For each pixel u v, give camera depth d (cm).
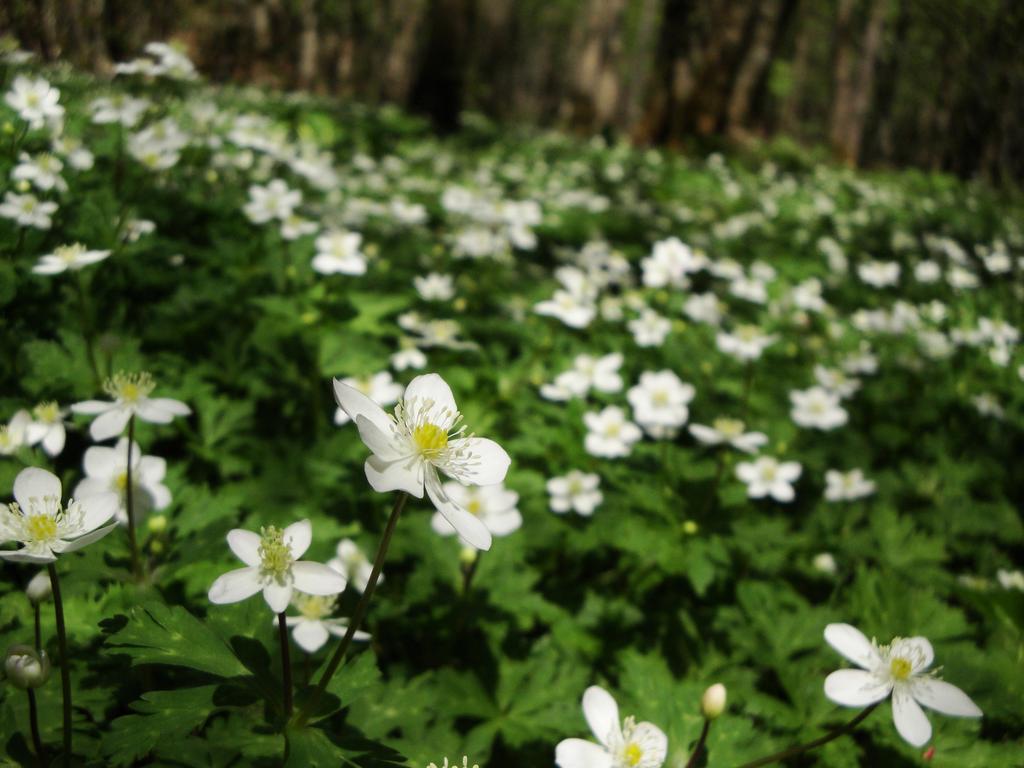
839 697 13
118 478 16
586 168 78
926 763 17
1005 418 36
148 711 12
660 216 62
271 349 27
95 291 25
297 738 12
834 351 41
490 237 42
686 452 28
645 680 16
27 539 12
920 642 14
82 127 28
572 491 25
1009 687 19
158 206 30
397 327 31
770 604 21
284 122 53
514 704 19
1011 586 24
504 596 21
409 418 12
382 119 79
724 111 111
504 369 30
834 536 27
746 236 60
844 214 73
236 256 29
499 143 93
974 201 90
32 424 18
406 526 22
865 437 35
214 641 13
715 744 15
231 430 24
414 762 15
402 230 45
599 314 39
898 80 177
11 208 22
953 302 50
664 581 24
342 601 19
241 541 12
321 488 23
